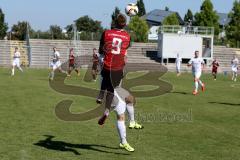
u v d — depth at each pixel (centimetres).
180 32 6681
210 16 11369
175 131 1509
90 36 7506
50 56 6550
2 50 6600
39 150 1162
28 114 1748
